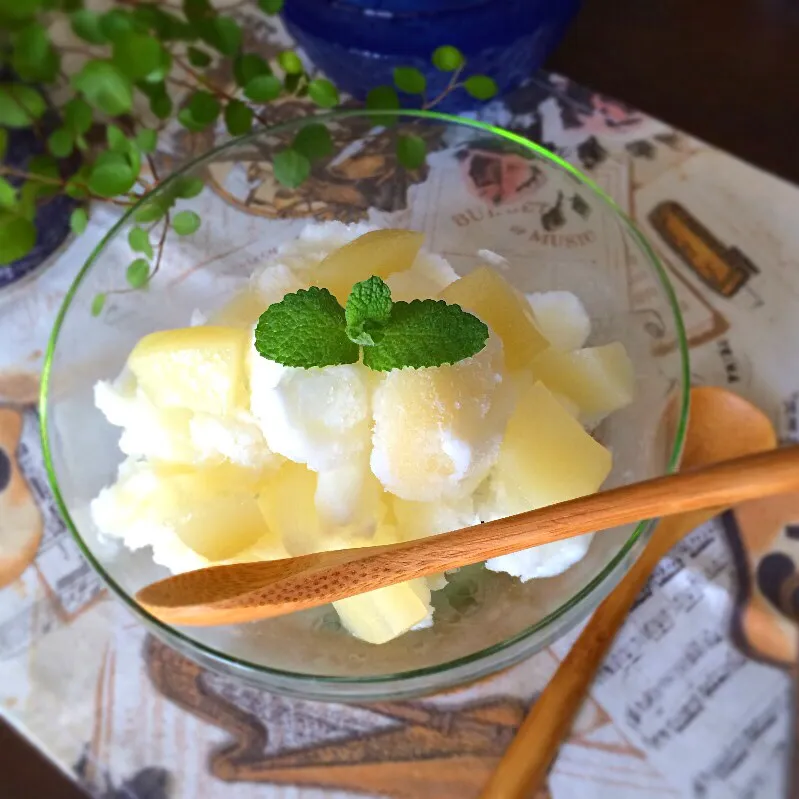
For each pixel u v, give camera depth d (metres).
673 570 0.24
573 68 0.30
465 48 0.26
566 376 0.22
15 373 0.27
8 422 0.26
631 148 0.28
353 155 0.25
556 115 0.29
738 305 0.26
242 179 0.26
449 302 0.20
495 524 0.17
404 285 0.21
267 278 0.22
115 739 0.23
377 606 0.20
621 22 0.30
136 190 0.28
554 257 0.24
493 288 0.21
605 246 0.24
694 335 0.26
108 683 0.23
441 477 0.19
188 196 0.25
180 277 0.25
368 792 0.22
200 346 0.21
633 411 0.22
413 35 0.26
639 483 0.18
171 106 0.27
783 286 0.26
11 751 0.23
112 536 0.22
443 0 0.25
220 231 0.25
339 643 0.21
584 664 0.23
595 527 0.18
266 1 0.25
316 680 0.20
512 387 0.20
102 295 0.24
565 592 0.20
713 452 0.24
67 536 0.25
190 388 0.21
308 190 0.26
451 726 0.23
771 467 0.17
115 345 0.24
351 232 0.23
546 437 0.20
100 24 0.24
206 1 0.26
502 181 0.25
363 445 0.20
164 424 0.22
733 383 0.26
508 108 0.29
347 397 0.20
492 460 0.20
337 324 0.19
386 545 0.19
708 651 0.23
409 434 0.19
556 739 0.22
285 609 0.18
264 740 0.23
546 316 0.23
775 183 0.28
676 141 0.28
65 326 0.23
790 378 0.25
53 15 0.27
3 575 0.25
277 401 0.19
